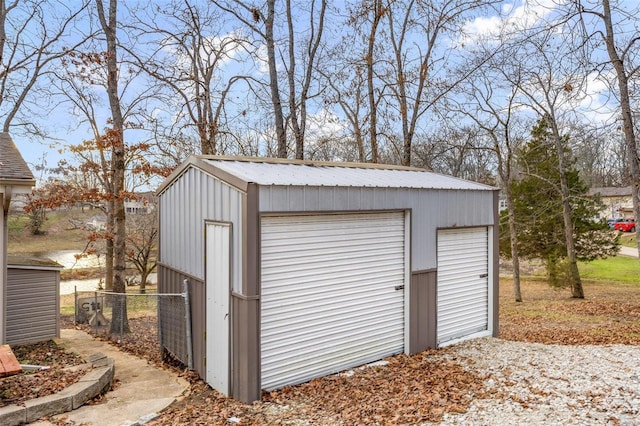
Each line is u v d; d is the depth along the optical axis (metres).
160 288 7.75
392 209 6.40
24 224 19.86
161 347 7.34
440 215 7.11
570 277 14.76
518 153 16.72
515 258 15.13
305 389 5.36
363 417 4.48
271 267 5.29
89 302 10.72
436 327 7.08
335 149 19.20
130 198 10.64
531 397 4.82
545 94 14.18
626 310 12.02
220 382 5.55
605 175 21.23
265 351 5.25
